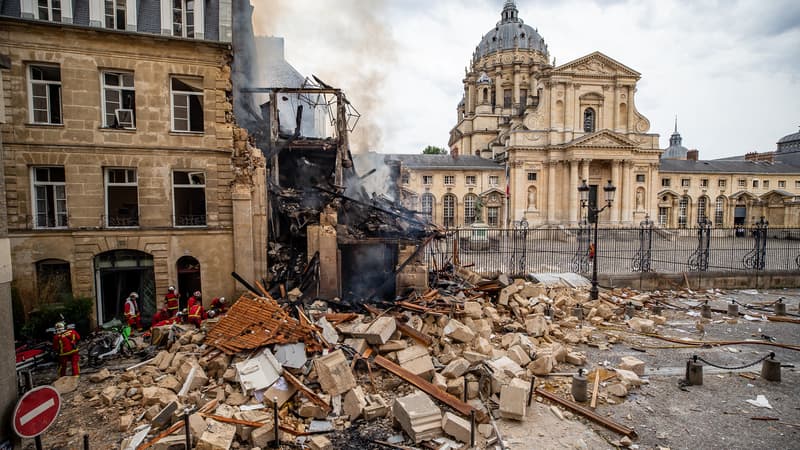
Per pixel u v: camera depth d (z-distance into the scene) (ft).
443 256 66.39
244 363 30.42
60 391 31.22
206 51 49.32
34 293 44.27
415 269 50.70
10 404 21.70
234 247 51.16
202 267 50.60
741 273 70.23
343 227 54.49
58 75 46.93
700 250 76.43
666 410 28.84
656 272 69.15
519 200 184.75
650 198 188.85
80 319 44.86
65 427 26.30
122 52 46.96
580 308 50.37
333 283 49.08
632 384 32.58
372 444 24.59
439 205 190.49
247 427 24.76
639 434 25.86
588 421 27.27
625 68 185.26
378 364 31.48
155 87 48.29
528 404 28.86
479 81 231.91
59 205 47.50
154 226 48.96
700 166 215.10
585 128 190.90
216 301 48.32
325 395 28.22
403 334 35.83
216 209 50.88
